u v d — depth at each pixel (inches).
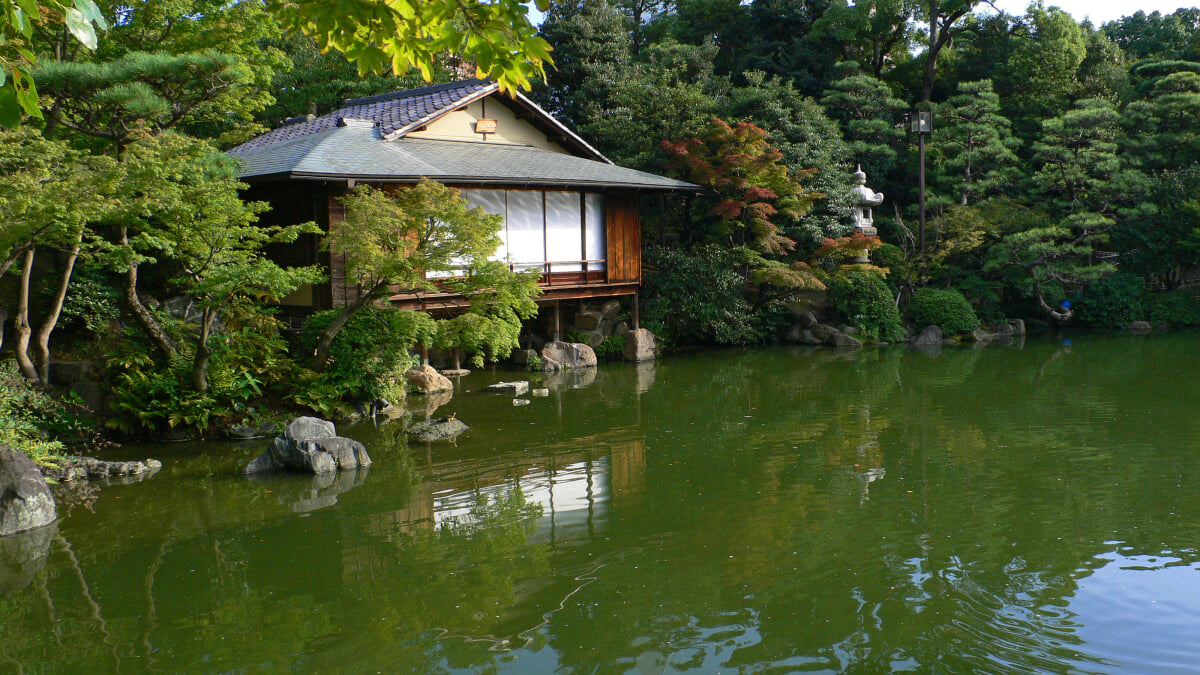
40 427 431.5
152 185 393.4
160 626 236.1
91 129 439.2
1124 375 627.8
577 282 716.7
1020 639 216.4
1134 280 964.6
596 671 205.9
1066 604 237.1
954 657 207.0
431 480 375.9
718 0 1296.8
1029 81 1144.2
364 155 576.4
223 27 564.4
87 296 499.5
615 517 320.8
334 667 211.9
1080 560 269.3
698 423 484.4
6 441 361.4
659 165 856.3
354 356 499.2
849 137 1143.6
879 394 570.3
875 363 719.7
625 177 707.4
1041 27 1172.5
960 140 1016.2
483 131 705.6
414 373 593.9
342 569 275.4
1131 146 1010.1
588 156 767.1
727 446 428.8
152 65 402.0
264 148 650.8
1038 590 247.1
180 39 569.0
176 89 451.2
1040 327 971.3
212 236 433.4
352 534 308.3
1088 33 1266.0
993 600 240.7
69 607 249.1
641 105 904.3
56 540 305.3
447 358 687.7
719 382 626.8
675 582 258.5
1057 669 200.1
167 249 412.8
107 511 337.7
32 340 448.5
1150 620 225.6
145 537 307.7
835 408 523.5
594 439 448.1
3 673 210.2
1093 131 971.3
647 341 756.6
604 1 1066.1
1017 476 365.7
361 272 459.8
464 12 127.7
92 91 400.2
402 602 249.3
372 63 137.2
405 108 701.9
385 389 515.5
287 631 231.6
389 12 126.4
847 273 866.8
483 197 643.5
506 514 327.3
